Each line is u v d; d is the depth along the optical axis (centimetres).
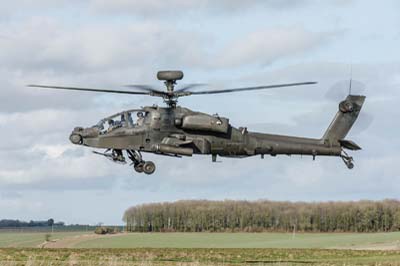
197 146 4825
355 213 19262
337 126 5328
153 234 18238
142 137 4759
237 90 4516
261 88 4469
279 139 5147
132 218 19662
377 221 19075
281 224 19788
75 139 4756
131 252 8762
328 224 19388
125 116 4794
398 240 12469
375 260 7469
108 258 6781
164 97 4716
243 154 5019
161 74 4547
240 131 4981
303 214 19475
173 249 10525
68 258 6725
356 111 5353
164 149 4741
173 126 4794
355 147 5359
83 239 16350
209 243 14762
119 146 4747
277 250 10506
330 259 7794
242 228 19800
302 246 12388
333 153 5309
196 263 5634
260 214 19575
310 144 5231
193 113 4831
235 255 8588
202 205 19800
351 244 12206
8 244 14925
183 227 19800
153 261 6600
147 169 4791
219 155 4981
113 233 18988
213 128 4822
